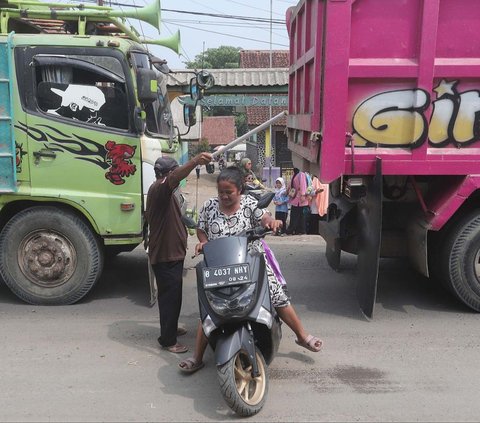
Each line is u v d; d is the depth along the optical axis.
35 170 5.19
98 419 3.30
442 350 4.31
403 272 6.59
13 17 5.46
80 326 4.87
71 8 5.55
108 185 5.24
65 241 5.30
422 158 4.68
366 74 4.50
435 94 4.60
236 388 3.21
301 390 3.65
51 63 5.12
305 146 5.42
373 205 4.71
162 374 3.93
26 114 5.12
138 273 6.76
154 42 6.41
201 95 7.14
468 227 4.91
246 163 10.05
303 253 7.82
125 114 5.21
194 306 5.53
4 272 5.34
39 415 3.34
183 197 6.44
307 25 5.28
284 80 15.76
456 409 3.39
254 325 3.46
